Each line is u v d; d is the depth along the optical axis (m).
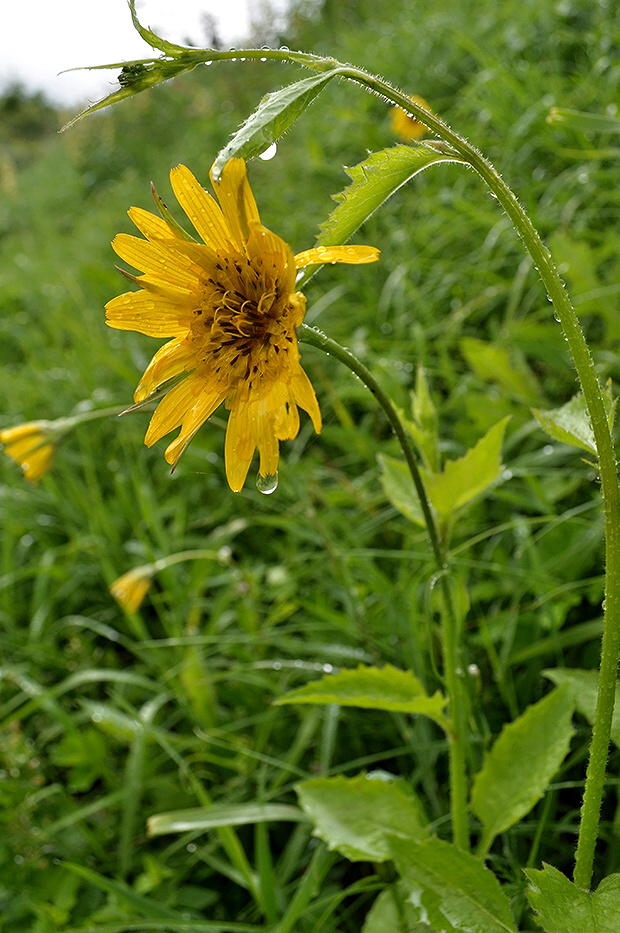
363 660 0.33
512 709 0.28
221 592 0.42
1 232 1.52
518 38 0.62
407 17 0.83
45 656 0.39
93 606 0.43
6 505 0.48
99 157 1.41
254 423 0.19
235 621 0.39
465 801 0.23
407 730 0.28
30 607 0.44
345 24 1.04
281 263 0.18
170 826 0.26
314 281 0.59
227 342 0.19
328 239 0.19
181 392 0.20
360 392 0.42
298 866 0.28
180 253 0.19
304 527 0.39
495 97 0.56
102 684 0.38
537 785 0.22
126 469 0.51
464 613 0.23
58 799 0.32
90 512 0.45
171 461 0.19
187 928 0.25
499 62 0.59
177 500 0.46
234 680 0.35
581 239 0.46
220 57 0.17
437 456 0.23
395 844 0.20
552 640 0.29
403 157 0.18
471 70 0.66
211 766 0.32
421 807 0.25
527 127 0.52
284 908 0.26
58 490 0.50
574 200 0.46
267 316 0.19
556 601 0.31
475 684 0.24
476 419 0.39
